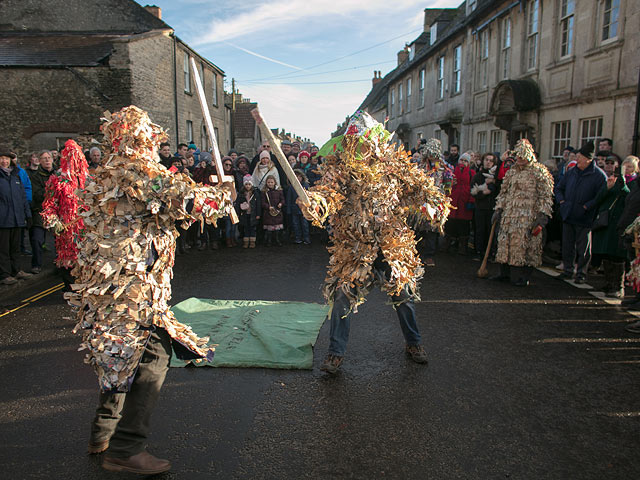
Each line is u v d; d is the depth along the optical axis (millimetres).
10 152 6398
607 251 5832
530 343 4359
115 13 18938
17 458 2678
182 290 6332
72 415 3152
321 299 5883
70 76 14945
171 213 2336
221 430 2953
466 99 18266
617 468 2592
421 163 7355
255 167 10383
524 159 6180
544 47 12562
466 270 7523
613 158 6754
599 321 4973
